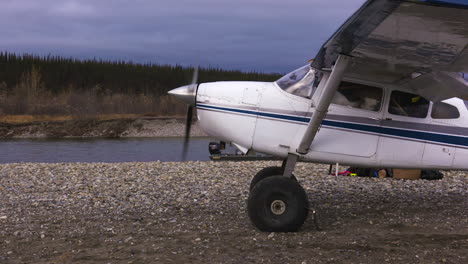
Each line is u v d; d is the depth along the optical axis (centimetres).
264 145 584
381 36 436
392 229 550
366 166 590
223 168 1147
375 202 729
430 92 569
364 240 494
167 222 585
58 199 740
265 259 427
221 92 602
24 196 766
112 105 4172
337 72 502
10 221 588
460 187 891
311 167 1173
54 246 471
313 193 802
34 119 3581
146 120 3338
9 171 1071
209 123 607
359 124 578
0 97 4188
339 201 734
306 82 579
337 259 428
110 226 562
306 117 573
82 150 2120
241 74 5403
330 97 517
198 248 462
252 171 1094
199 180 945
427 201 743
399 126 584
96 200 732
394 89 580
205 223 577
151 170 1091
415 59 490
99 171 1077
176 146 2331
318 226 544
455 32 409
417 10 373
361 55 495
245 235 517
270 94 588
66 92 4706
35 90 4500
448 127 592
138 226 562
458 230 546
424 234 523
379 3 368
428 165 595
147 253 444
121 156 1883
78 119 3484
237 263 415
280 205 528
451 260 427
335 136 577
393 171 1001
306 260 425
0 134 2941
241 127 590
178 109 4119
